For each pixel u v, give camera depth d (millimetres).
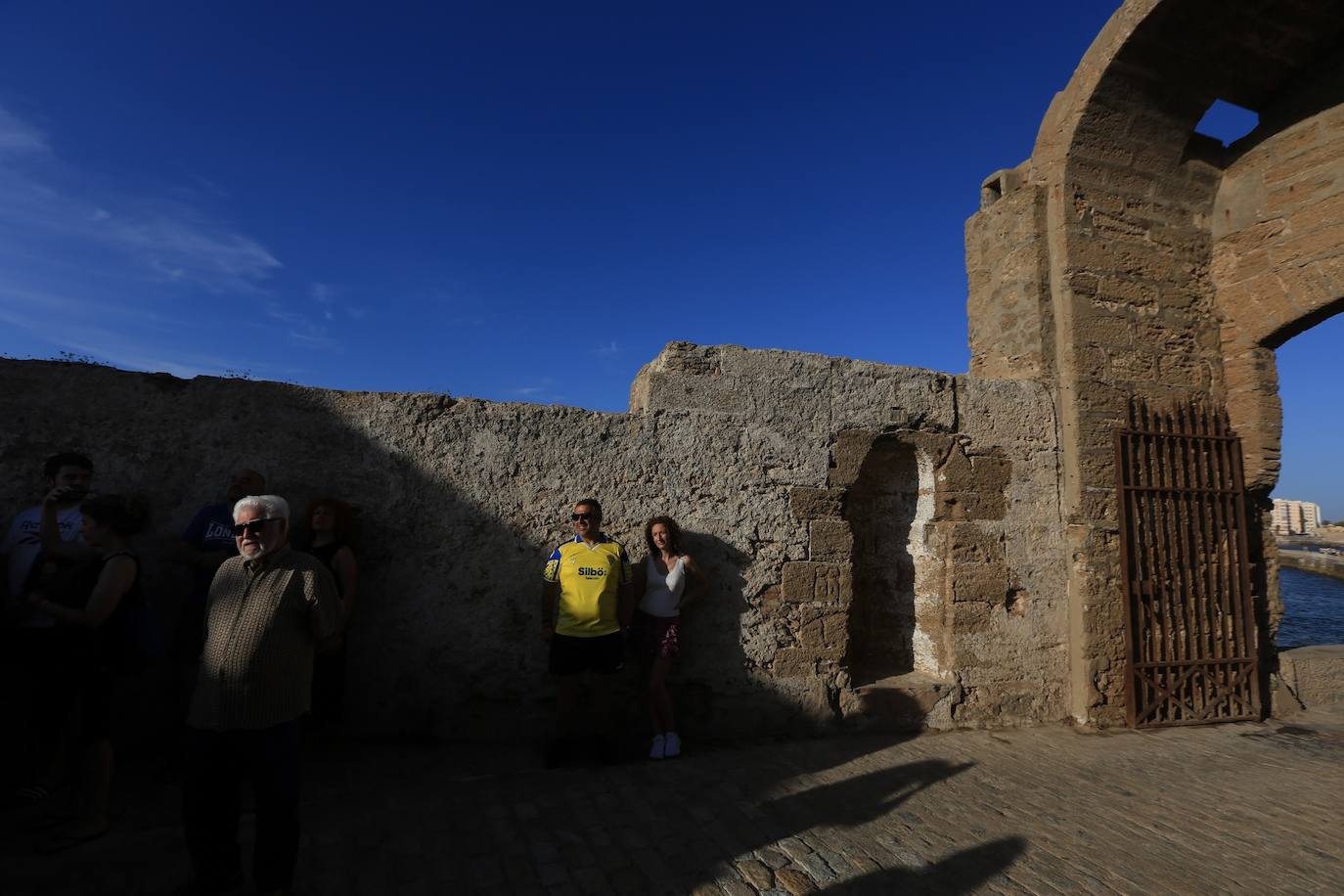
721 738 4773
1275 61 5984
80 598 2873
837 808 3777
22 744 3416
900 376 5527
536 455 4648
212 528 3594
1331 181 5863
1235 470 6188
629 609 4402
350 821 3303
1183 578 5926
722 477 4984
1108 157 6242
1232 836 3639
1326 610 23312
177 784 3508
